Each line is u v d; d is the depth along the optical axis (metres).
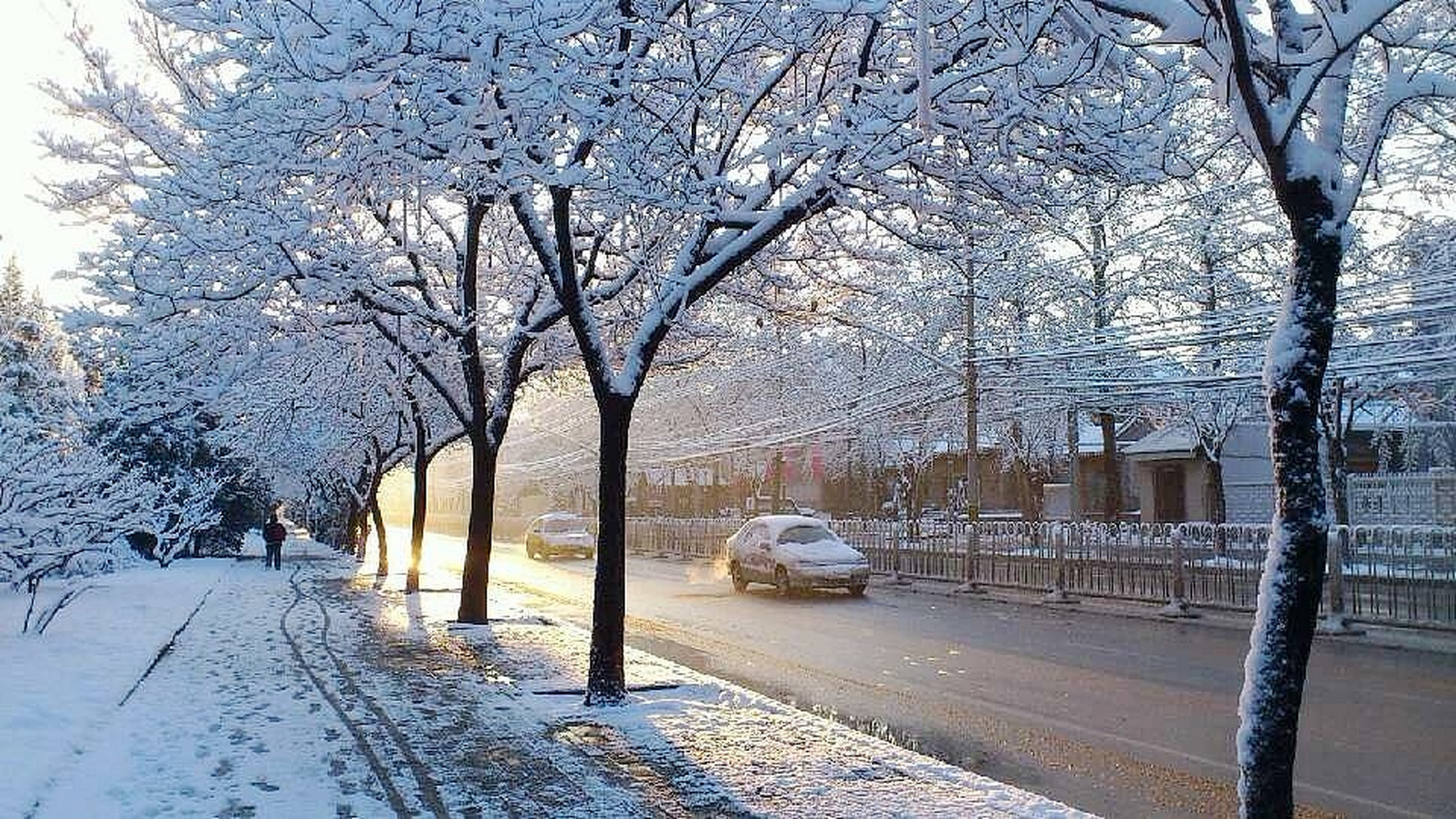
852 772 7.50
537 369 17.72
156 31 10.80
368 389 22.64
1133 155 9.38
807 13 8.95
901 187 9.85
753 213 9.90
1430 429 35.88
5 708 8.89
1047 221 11.11
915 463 47.72
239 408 21.94
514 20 7.54
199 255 10.73
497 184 9.46
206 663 12.78
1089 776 7.95
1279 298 24.91
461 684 11.25
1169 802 7.28
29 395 25.66
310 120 7.93
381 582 26.27
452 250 16.89
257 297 12.53
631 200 9.34
